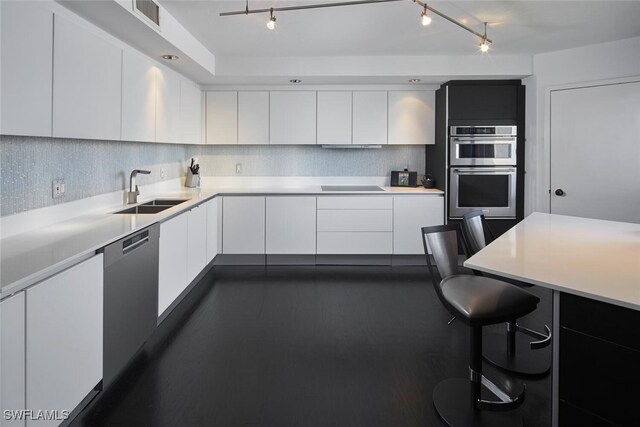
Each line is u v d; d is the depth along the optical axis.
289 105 4.91
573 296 1.45
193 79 4.55
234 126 4.92
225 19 3.21
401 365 2.47
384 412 2.01
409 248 4.77
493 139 4.60
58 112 2.13
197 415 1.98
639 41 3.81
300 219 4.74
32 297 1.51
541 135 4.39
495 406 1.93
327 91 4.90
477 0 2.92
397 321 3.15
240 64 4.37
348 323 3.11
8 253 1.80
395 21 3.32
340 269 4.66
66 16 2.31
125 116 2.92
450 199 4.67
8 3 1.78
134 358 2.55
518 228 2.61
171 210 3.14
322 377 2.33
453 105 4.60
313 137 4.93
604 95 4.02
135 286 2.43
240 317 3.23
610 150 4.03
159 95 3.61
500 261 1.76
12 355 1.42
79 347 1.83
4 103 1.76
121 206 3.31
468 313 1.79
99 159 3.09
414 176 5.21
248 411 2.01
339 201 4.73
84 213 2.89
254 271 4.57
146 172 3.49
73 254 1.79
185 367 2.44
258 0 2.84
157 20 2.83
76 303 1.80
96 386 2.06
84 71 2.37
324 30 3.52
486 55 4.34
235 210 4.71
